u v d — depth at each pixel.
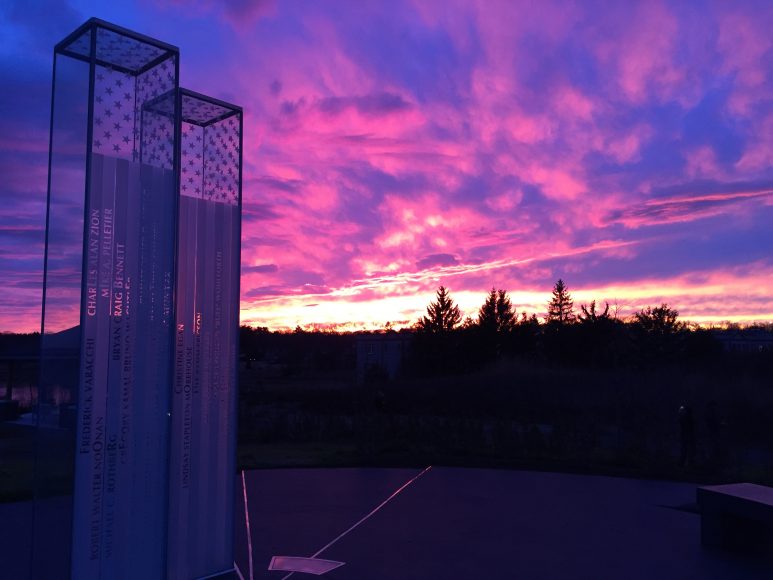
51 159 5.55
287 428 21.47
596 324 61.22
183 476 6.62
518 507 10.70
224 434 7.05
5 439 18.48
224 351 7.09
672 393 28.77
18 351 26.25
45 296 5.52
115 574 5.54
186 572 6.59
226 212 7.13
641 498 11.59
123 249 5.67
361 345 65.56
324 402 35.19
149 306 5.86
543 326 68.31
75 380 5.36
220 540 6.96
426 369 61.38
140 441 5.75
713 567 7.44
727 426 21.91
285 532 8.85
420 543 8.37
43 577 5.45
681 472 14.68
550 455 16.70
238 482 12.89
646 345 60.50
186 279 6.71
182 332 6.67
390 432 19.16
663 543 8.50
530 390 34.75
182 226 6.68
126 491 5.64
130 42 5.70
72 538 5.29
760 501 7.62
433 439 18.20
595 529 9.23
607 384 33.72
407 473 14.18
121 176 5.68
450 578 6.96
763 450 19.69
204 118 6.96
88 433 5.40
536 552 8.02
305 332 89.62
